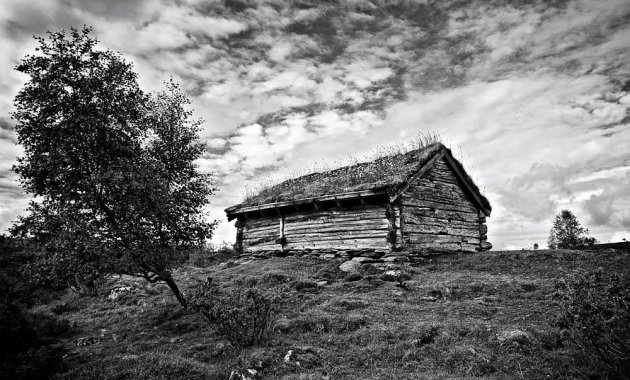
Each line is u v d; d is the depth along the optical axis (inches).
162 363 302.7
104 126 410.0
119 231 390.0
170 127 476.4
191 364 302.5
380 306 405.4
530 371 262.2
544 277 480.7
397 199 627.2
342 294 465.1
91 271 392.5
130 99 433.4
